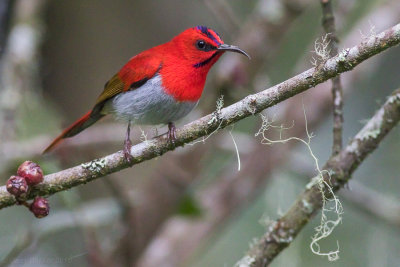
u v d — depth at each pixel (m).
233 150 11.38
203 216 10.12
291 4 11.18
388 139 11.59
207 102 10.88
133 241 9.58
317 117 11.37
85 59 14.66
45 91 14.19
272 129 11.30
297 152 12.61
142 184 12.84
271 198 11.13
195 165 10.92
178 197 10.71
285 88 6.17
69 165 10.46
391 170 11.44
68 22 14.73
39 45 13.26
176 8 15.45
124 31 15.06
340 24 11.77
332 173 7.12
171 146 6.77
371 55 5.80
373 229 10.77
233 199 11.20
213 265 11.04
